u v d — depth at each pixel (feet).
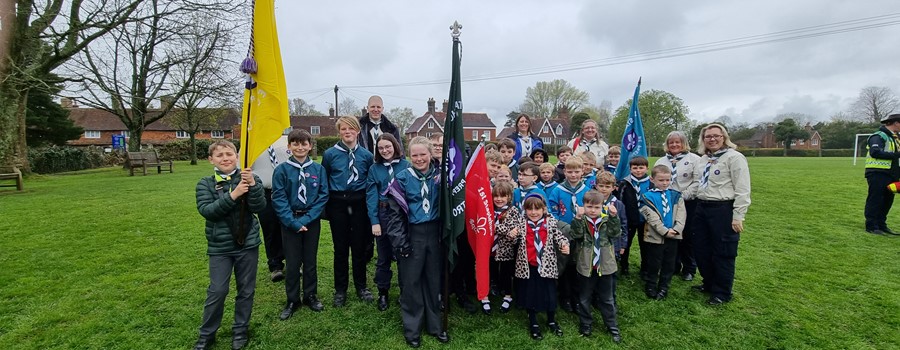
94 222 22.97
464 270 13.25
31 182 44.19
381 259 12.37
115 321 11.28
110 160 81.97
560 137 176.35
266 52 10.47
